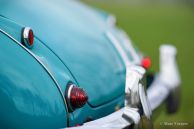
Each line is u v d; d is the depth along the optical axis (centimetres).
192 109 691
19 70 289
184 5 2123
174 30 1450
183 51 1166
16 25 313
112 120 304
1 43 294
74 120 313
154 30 1420
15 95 280
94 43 395
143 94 317
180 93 479
